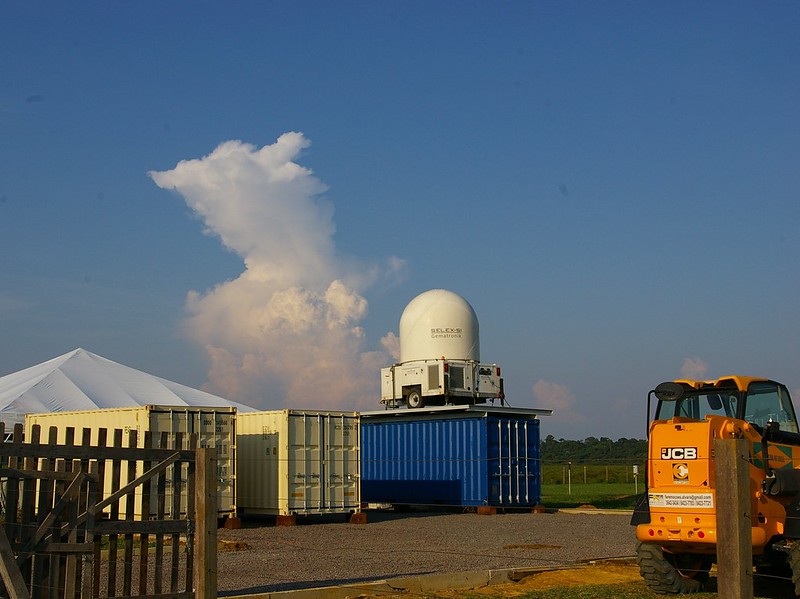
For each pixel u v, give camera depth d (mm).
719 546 8953
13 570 8883
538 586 13812
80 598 9539
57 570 9492
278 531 23125
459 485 30641
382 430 33469
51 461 9859
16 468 9578
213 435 23812
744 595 8797
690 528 11969
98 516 10125
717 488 9047
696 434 12133
